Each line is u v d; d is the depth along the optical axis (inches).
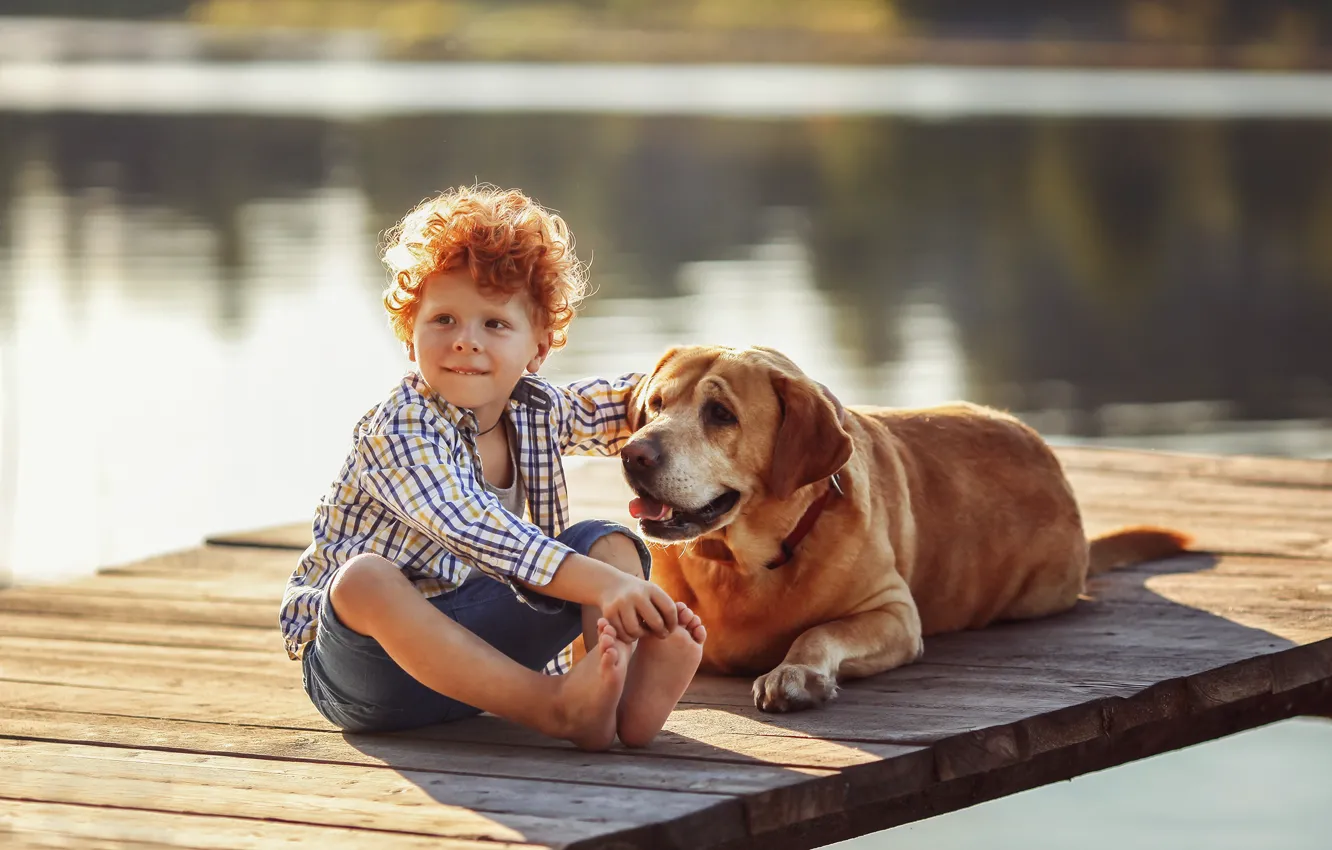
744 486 124.0
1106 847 138.9
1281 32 2065.7
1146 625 143.0
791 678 117.7
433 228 109.3
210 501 259.3
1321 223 685.3
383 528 109.3
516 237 109.0
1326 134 1045.8
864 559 128.6
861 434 138.4
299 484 271.7
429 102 1349.7
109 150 960.9
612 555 108.5
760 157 947.3
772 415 124.0
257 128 1084.5
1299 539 178.2
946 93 1520.7
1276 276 565.0
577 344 398.0
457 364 107.8
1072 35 2213.3
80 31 2615.7
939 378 376.8
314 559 112.0
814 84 1702.8
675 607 100.3
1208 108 1288.1
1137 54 2134.6
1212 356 420.8
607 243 612.4
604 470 230.7
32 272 507.8
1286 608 146.9
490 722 117.6
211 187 772.0
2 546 233.9
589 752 108.9
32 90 1491.1
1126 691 121.0
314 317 436.5
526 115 1197.1
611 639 99.9
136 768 109.0
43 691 130.6
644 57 2331.4
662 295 486.9
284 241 591.5
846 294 501.7
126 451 291.3
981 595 144.9
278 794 102.3
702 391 123.0
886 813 109.7
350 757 110.0
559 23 2492.6
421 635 103.2
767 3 2425.0
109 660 140.9
